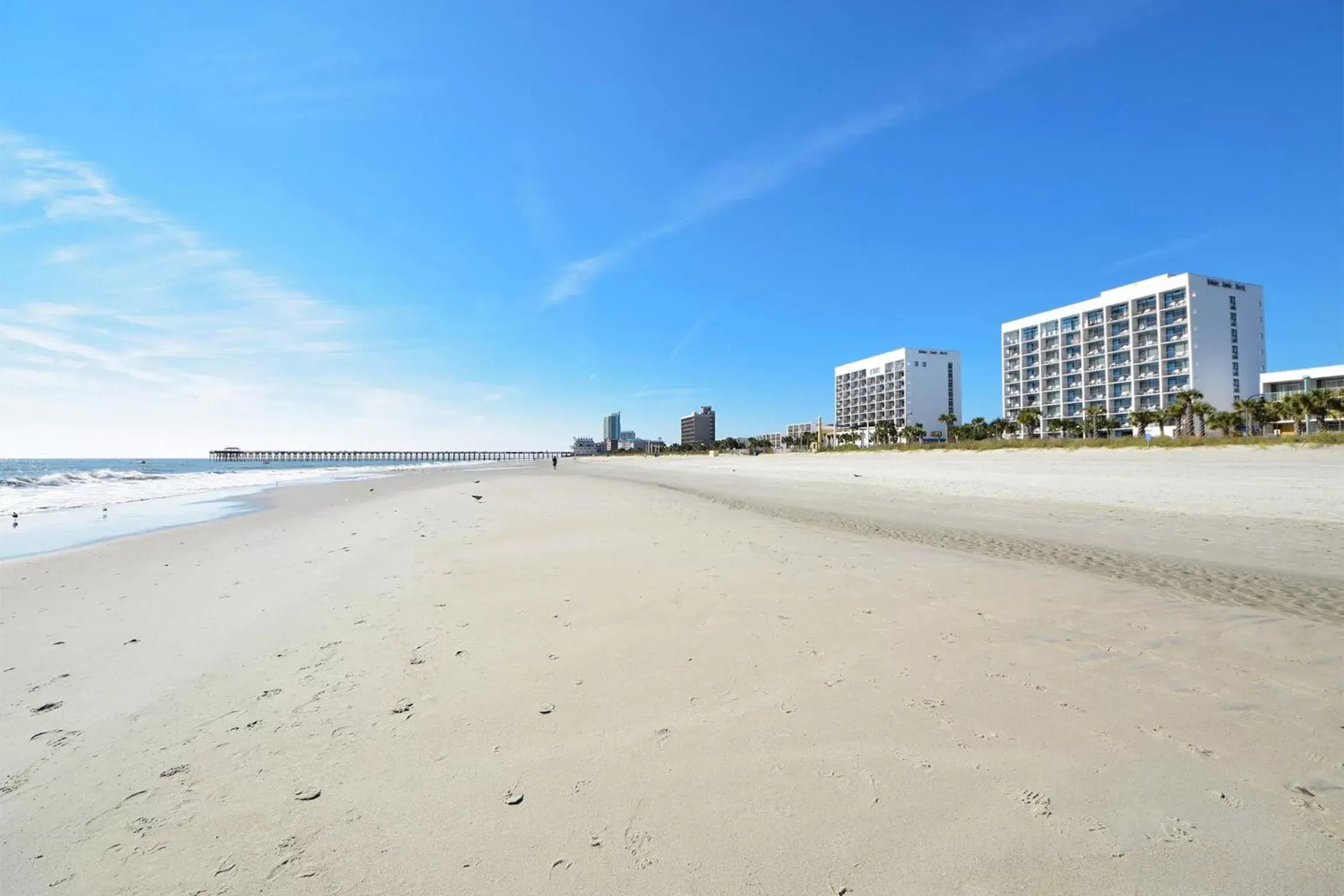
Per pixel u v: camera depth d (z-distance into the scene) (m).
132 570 7.79
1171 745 2.91
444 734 3.18
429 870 2.18
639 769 2.80
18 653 4.62
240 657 4.43
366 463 141.62
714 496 19.48
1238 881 2.03
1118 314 90.12
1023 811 2.42
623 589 6.25
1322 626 4.70
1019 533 10.02
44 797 2.68
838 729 3.14
